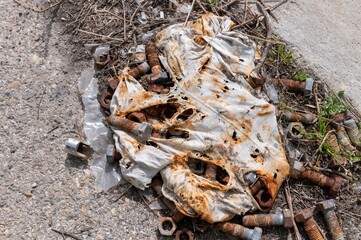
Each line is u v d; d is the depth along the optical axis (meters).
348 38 1.12
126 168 0.88
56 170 0.91
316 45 1.10
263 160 0.88
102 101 0.95
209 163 0.87
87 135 0.94
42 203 0.88
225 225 0.85
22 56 1.03
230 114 0.90
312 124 0.97
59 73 1.01
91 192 0.89
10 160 0.91
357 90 1.05
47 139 0.94
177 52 0.96
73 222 0.86
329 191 0.90
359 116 1.02
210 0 1.09
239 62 0.96
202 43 0.98
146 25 1.06
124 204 0.88
